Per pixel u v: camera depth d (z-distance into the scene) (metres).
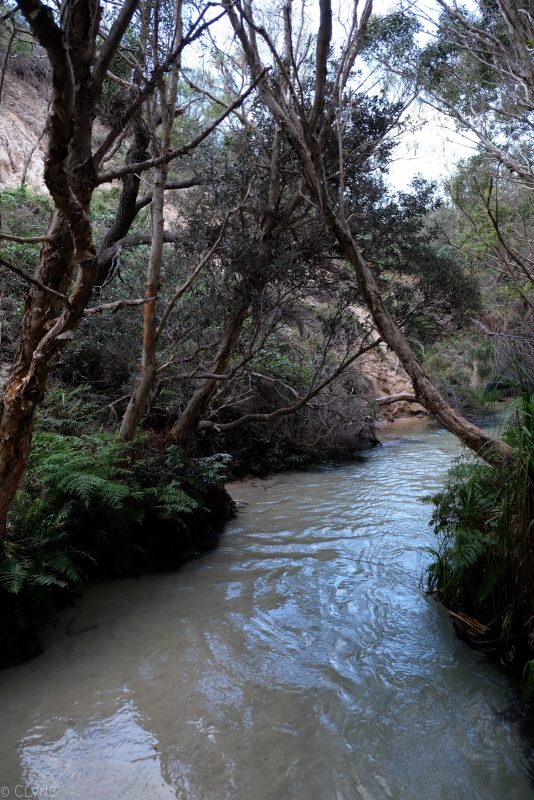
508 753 3.10
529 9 6.00
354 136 7.26
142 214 14.82
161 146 6.20
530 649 3.94
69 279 3.70
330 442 11.31
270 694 3.62
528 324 8.52
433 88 7.43
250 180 7.16
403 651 4.14
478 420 13.85
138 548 5.50
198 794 2.79
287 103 6.46
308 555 6.07
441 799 2.78
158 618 4.65
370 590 5.18
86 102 2.99
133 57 5.53
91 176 3.04
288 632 4.43
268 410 10.63
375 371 17.06
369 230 7.38
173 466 6.49
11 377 3.77
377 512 7.61
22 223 11.35
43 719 3.36
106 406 8.36
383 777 2.92
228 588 5.25
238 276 7.58
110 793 2.79
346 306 7.69
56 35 1.99
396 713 3.43
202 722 3.34
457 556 4.30
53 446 5.45
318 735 3.23
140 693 3.62
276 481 9.60
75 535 5.14
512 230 9.66
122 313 9.31
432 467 10.44
